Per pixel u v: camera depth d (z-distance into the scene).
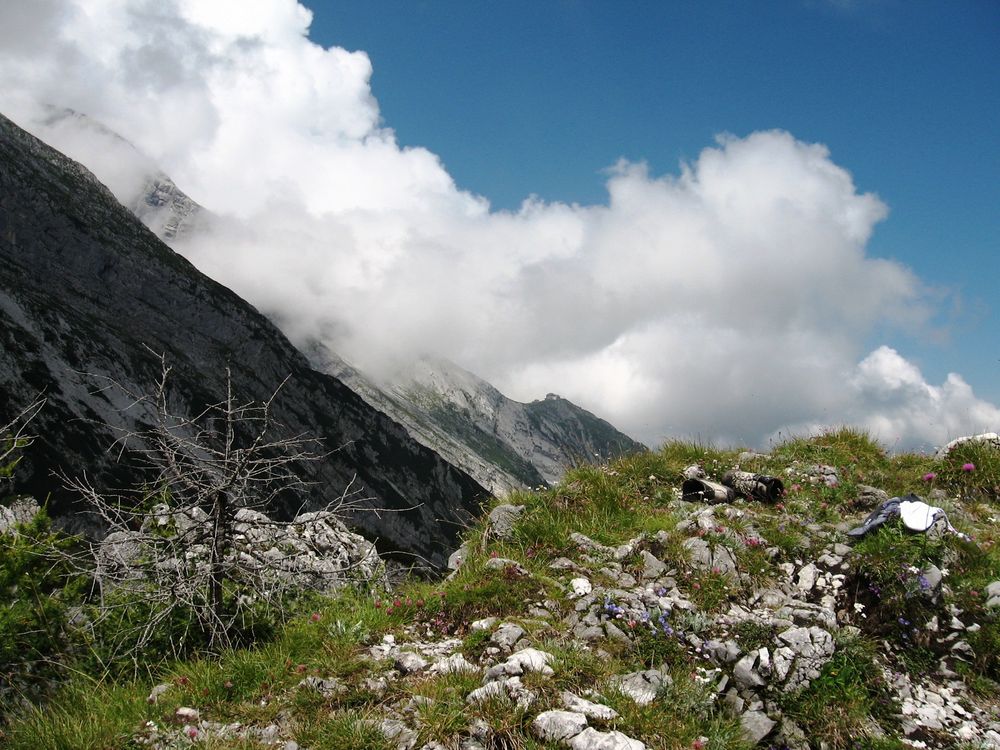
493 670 2.99
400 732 2.77
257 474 3.78
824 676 3.10
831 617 3.41
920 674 3.29
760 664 3.12
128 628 3.55
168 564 3.67
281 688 3.05
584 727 2.73
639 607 3.42
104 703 3.07
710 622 3.36
